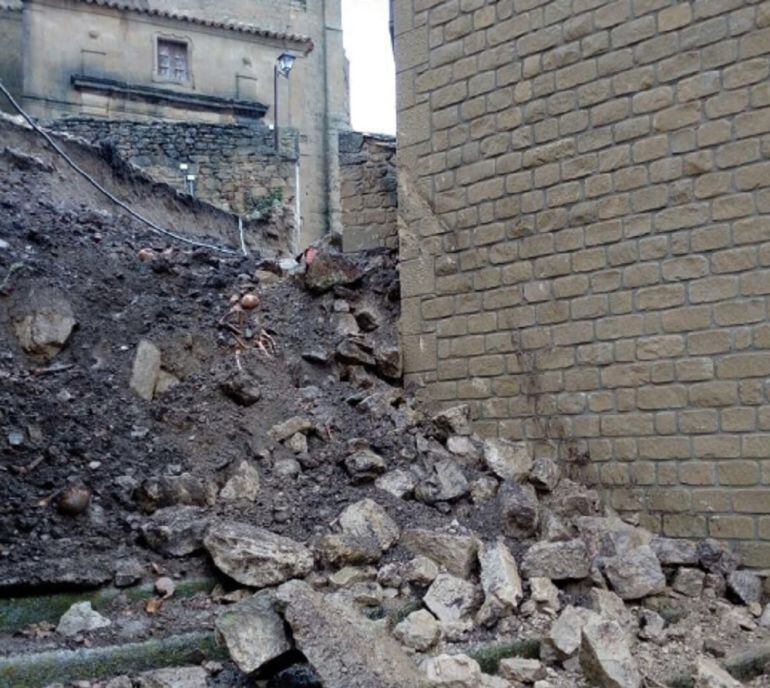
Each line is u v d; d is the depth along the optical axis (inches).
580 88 200.7
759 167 173.2
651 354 187.2
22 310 220.1
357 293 256.1
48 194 341.1
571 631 147.9
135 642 133.8
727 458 175.6
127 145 560.1
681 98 184.1
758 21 173.8
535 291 208.2
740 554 173.5
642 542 180.9
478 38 221.3
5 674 122.0
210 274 276.1
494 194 217.5
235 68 788.6
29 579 142.3
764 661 150.8
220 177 572.7
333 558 161.0
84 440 185.8
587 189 199.0
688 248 182.4
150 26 751.7
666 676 143.0
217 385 213.8
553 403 203.5
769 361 170.6
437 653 141.3
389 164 279.0
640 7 190.7
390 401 222.4
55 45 712.4
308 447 202.5
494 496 191.6
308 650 120.4
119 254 278.7
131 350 219.8
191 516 166.9
